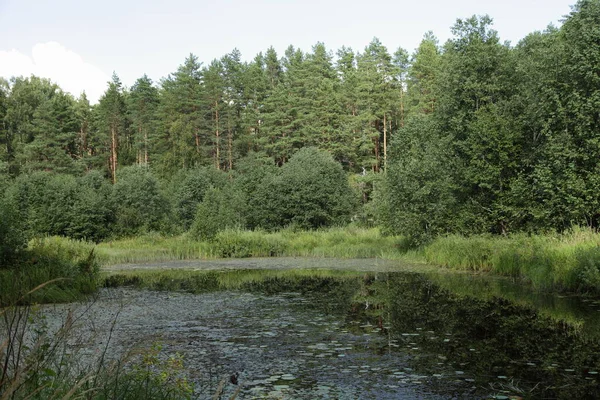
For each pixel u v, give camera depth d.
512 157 25.27
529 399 6.01
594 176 20.78
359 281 18.03
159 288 16.45
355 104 65.38
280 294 14.91
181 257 30.05
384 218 32.22
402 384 6.61
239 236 32.09
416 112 57.66
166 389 5.39
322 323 10.59
